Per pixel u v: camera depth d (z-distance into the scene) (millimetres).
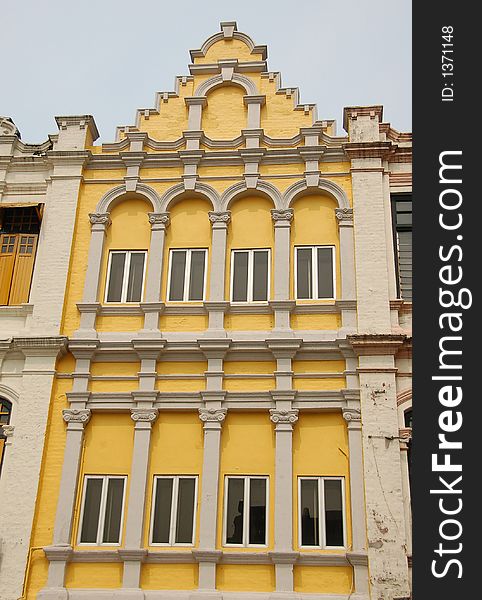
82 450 14695
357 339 14820
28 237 17141
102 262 16516
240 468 14312
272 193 16656
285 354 15047
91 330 15625
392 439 14070
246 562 13500
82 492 14414
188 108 18016
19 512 14047
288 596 13062
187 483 14352
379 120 17391
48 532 13984
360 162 16812
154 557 13656
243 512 13992
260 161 17047
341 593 13141
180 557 13609
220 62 18297
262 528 13844
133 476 14297
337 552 13484
